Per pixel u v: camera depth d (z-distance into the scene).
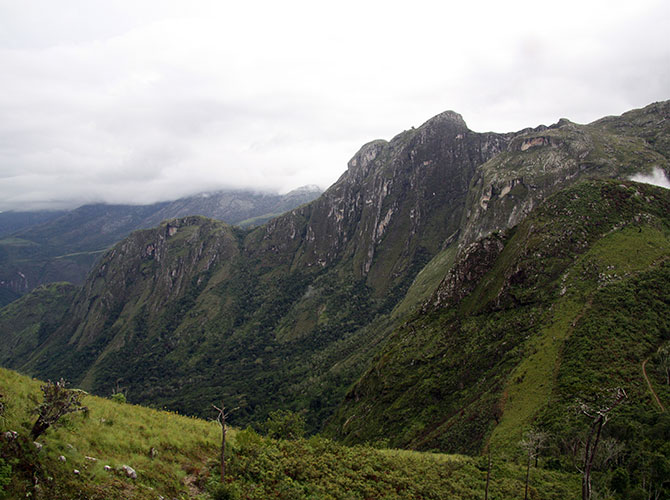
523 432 56.34
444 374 93.56
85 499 15.16
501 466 47.12
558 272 91.62
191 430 28.97
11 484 13.45
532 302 90.00
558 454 49.94
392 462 39.00
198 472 22.83
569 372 62.97
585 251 92.69
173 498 19.22
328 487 26.88
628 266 81.44
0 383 19.52
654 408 51.44
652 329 66.31
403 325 134.62
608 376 58.75
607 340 65.69
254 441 30.39
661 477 41.44
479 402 73.62
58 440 17.69
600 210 101.69
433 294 132.62
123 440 21.80
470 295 116.81
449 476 40.72
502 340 87.81
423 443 73.31
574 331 71.06
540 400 61.38
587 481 30.05
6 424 15.80
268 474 25.44
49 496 14.25
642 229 92.88
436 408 84.75
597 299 75.81
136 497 17.06
